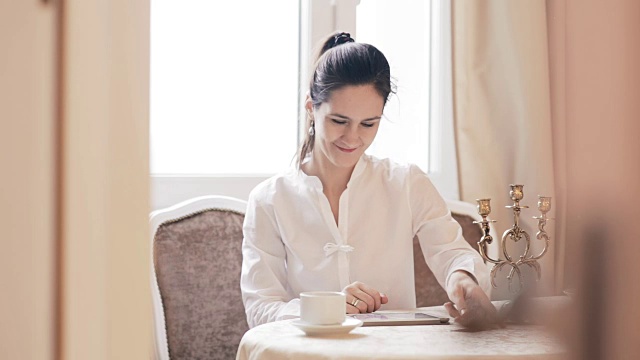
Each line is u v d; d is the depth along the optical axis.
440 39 2.64
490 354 0.58
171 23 2.33
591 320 0.27
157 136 2.33
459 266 1.51
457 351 0.66
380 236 1.67
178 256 2.03
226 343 2.06
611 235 0.26
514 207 0.88
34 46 0.35
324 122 1.57
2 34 0.35
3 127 0.35
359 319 1.23
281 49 2.45
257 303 1.56
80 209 0.36
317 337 1.11
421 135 2.70
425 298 2.20
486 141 2.37
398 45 2.64
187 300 2.03
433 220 1.68
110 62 0.36
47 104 0.36
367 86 1.54
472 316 0.68
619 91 0.26
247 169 2.43
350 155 1.58
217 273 2.07
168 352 2.00
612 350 0.26
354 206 1.67
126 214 0.37
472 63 2.43
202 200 2.10
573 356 0.27
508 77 2.27
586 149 0.26
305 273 1.64
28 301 0.36
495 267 0.84
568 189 0.27
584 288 0.27
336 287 1.63
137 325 0.37
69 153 0.36
